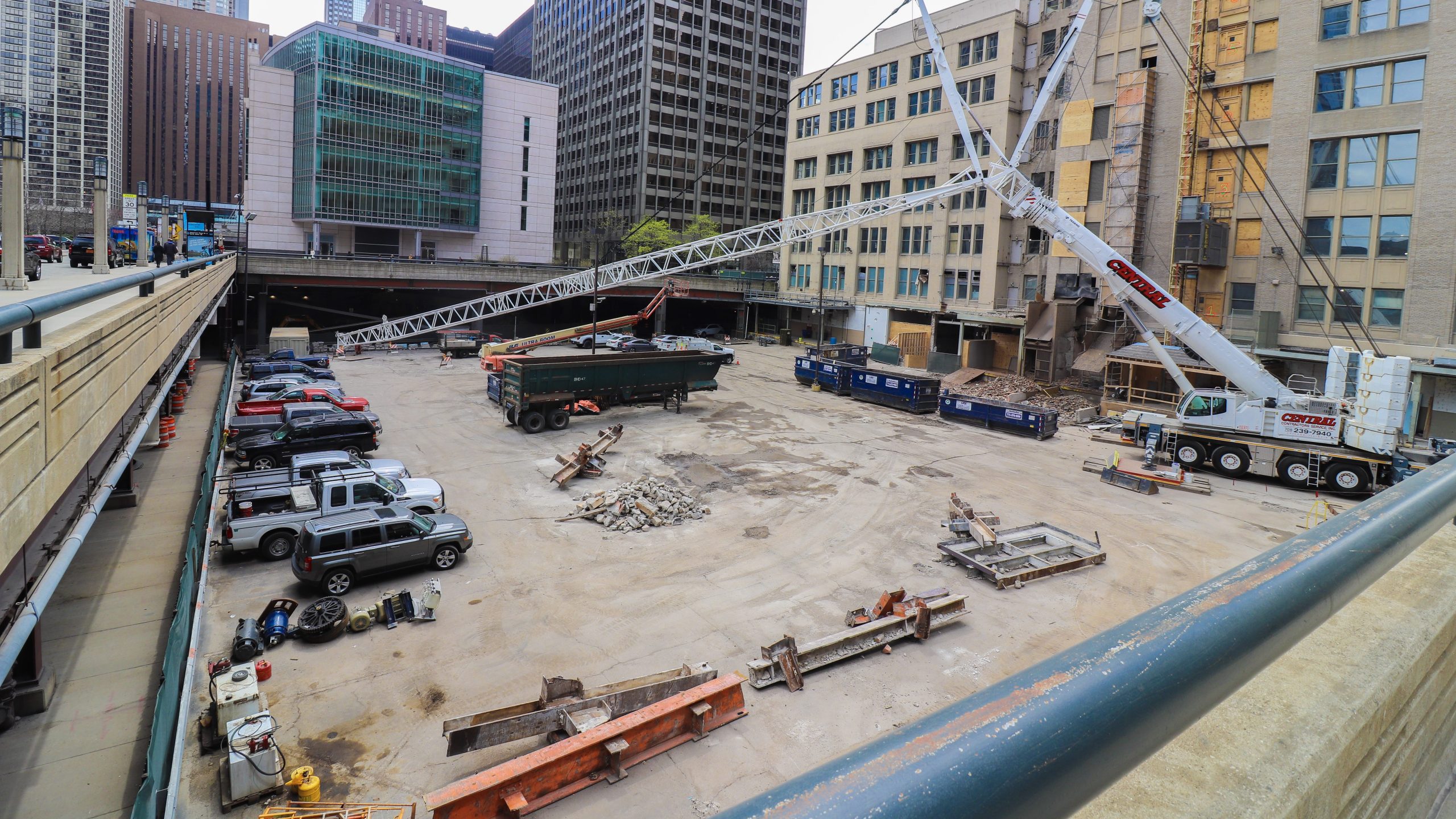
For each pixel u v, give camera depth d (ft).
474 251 316.19
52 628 48.01
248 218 203.21
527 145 322.34
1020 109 193.36
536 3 536.83
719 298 260.42
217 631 51.24
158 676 43.70
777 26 439.22
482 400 135.64
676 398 131.34
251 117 272.10
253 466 85.92
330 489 64.54
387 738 41.45
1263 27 131.64
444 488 84.79
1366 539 5.03
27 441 21.15
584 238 451.53
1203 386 132.26
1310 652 6.95
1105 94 160.04
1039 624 56.75
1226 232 135.95
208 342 175.83
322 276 196.85
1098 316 159.94
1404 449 92.48
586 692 43.19
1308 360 125.18
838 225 155.12
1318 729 5.60
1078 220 164.96
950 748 2.43
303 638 50.78
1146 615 3.72
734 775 39.32
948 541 72.95
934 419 136.15
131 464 71.46
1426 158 114.73
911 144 218.38
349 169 276.00
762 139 438.40
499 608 56.65
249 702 39.42
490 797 34.88
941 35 206.08
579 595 59.31
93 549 59.93
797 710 45.06
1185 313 105.70
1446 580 8.71
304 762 39.37
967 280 204.23
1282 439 98.68
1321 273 126.11
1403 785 6.85
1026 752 2.46
